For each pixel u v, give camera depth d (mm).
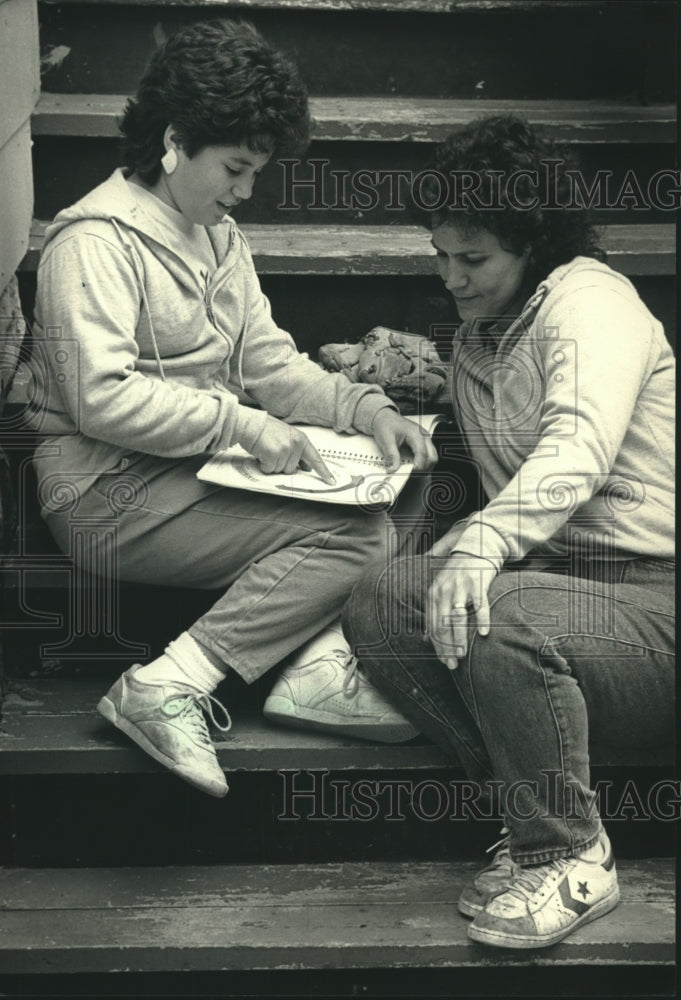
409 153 3203
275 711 2576
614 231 3182
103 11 3234
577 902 2404
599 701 2434
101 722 2629
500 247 2604
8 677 2836
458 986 2525
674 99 3346
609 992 2518
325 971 2529
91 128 3094
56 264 2525
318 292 3064
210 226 2678
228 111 2467
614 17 3346
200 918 2461
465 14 3316
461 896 2490
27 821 2604
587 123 3193
